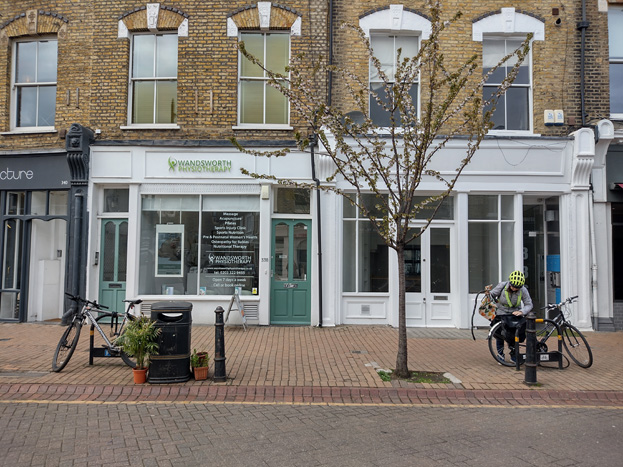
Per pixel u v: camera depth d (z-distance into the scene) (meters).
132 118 11.65
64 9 11.63
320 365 7.77
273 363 7.88
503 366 7.89
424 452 4.59
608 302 11.12
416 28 11.34
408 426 5.35
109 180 11.29
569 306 11.04
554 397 6.57
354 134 8.18
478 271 11.43
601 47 11.38
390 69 11.48
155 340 6.79
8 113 11.76
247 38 11.64
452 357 8.47
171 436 4.95
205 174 11.28
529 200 12.00
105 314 7.94
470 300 11.20
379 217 11.51
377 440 4.90
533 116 11.37
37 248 11.83
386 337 10.05
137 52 11.72
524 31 11.34
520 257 11.23
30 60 11.96
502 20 11.30
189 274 11.38
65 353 7.87
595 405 6.28
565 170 11.17
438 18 7.47
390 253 11.32
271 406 6.05
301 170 11.23
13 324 11.25
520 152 11.16
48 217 11.52
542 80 11.32
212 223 11.42
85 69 11.53
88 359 8.06
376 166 7.50
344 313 11.27
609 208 11.28
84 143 11.08
